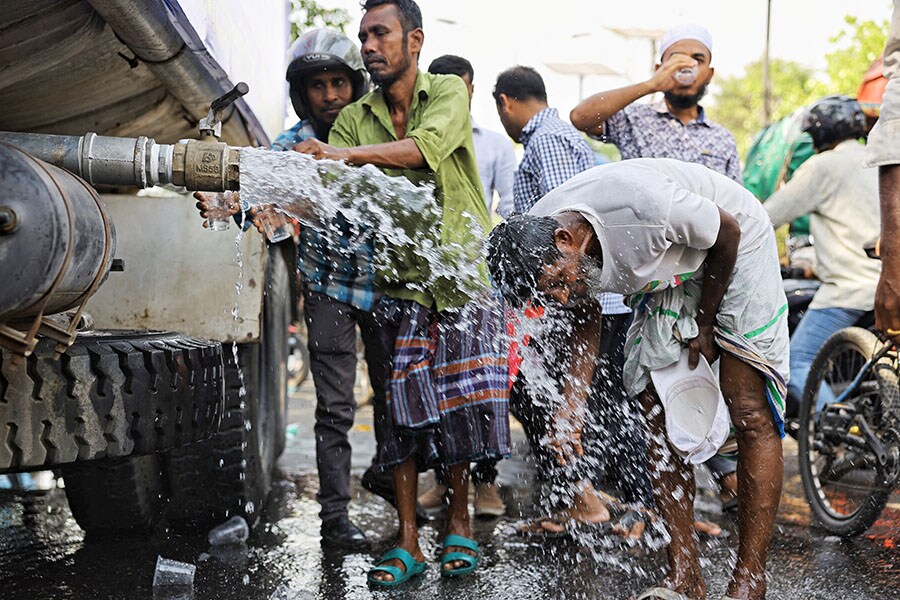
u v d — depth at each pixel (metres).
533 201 4.65
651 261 2.88
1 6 2.53
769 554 3.81
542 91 4.78
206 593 3.29
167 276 3.98
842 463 4.13
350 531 3.94
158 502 3.96
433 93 3.73
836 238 4.65
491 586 3.44
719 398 3.11
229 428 3.92
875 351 4.04
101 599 3.21
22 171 2.22
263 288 4.05
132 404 2.71
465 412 3.52
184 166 2.79
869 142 3.43
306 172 3.14
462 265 3.55
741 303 3.02
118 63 3.19
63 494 4.65
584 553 3.85
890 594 3.31
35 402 2.55
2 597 3.21
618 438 3.99
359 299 3.82
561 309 3.38
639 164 3.01
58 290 2.32
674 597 3.01
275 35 5.32
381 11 3.68
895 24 3.38
